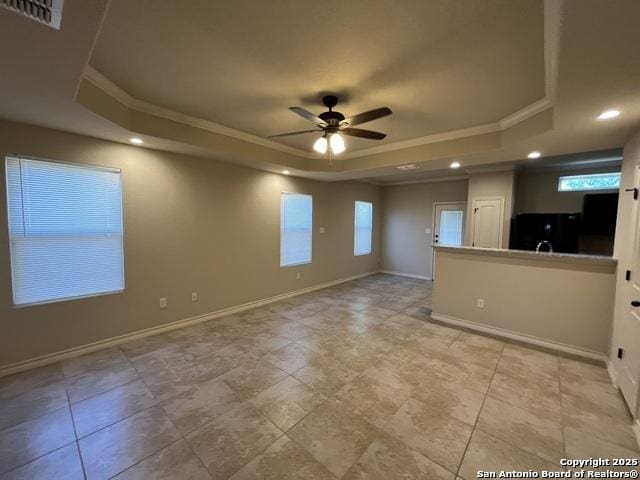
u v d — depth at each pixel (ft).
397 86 7.77
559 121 7.41
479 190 18.06
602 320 9.58
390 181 23.54
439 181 22.33
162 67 6.98
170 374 8.54
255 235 15.16
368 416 6.77
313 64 6.79
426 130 11.31
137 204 10.84
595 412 6.96
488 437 6.14
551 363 9.37
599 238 16.61
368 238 24.18
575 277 10.05
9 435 6.10
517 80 7.34
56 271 9.17
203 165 12.78
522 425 6.50
